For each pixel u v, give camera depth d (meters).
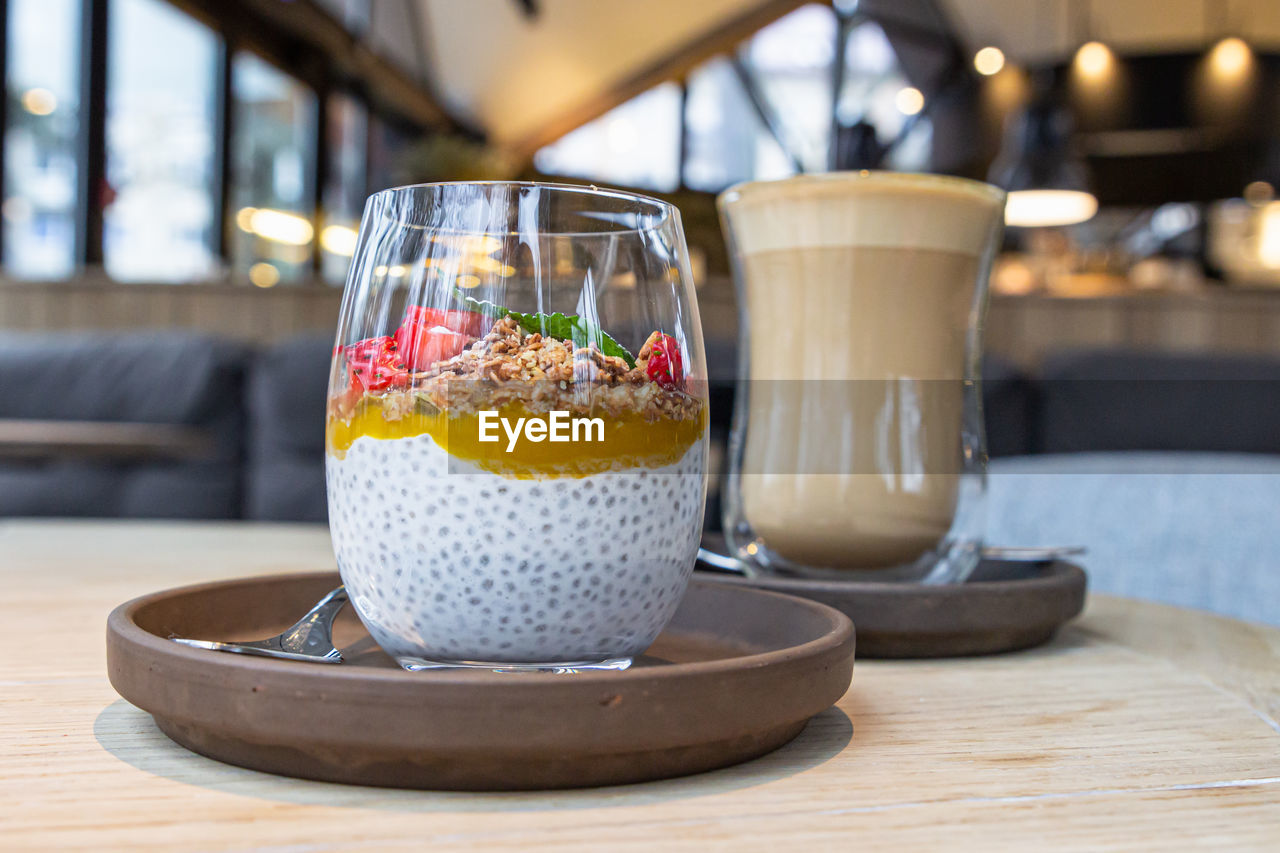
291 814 0.30
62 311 2.42
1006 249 4.99
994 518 0.99
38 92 3.06
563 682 0.31
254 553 0.69
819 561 0.49
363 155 5.31
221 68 3.81
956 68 6.50
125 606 0.38
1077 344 2.11
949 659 0.45
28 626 0.47
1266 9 5.44
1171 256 5.53
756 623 0.42
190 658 0.32
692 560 0.37
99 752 0.34
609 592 0.35
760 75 6.54
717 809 0.31
